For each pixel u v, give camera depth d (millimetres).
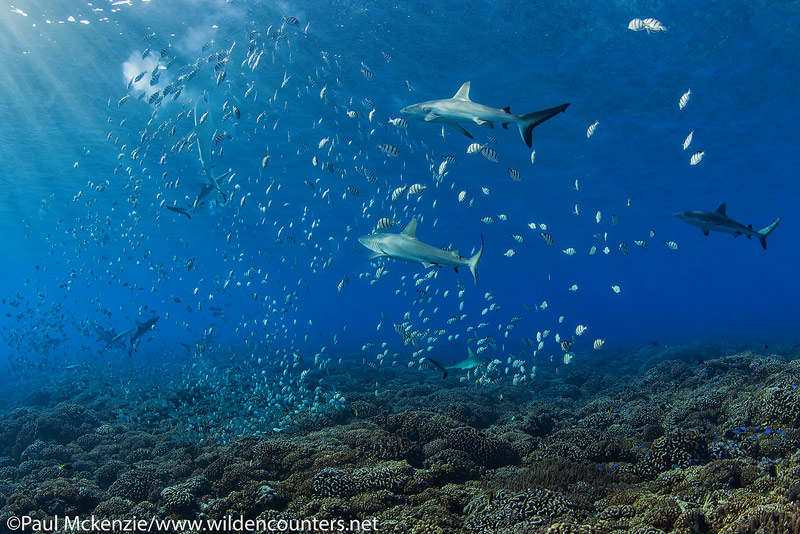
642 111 23578
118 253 61312
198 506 7109
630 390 14648
